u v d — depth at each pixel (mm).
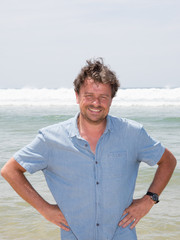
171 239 3604
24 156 2230
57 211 2268
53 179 2275
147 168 6066
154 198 2354
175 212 4277
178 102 23938
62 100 27094
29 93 30359
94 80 2145
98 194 2195
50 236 3746
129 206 2314
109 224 2242
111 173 2203
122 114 15906
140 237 3672
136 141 2273
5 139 8984
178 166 6070
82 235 2238
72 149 2186
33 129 11016
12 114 16562
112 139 2219
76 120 2234
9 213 4316
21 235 3750
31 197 2260
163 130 10344
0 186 5309
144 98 26594
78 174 2197
